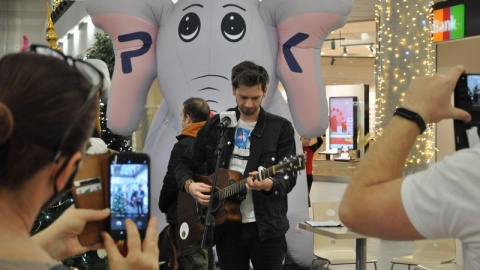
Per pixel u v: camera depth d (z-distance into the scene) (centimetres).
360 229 132
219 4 576
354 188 133
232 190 329
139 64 594
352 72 2070
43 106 94
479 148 123
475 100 148
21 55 98
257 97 334
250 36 566
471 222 120
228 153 341
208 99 558
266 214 330
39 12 2333
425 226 124
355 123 1708
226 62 562
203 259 395
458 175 121
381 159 134
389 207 127
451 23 1255
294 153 345
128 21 590
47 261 95
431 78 141
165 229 464
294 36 565
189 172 364
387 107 948
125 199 127
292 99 571
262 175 316
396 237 129
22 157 94
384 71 953
